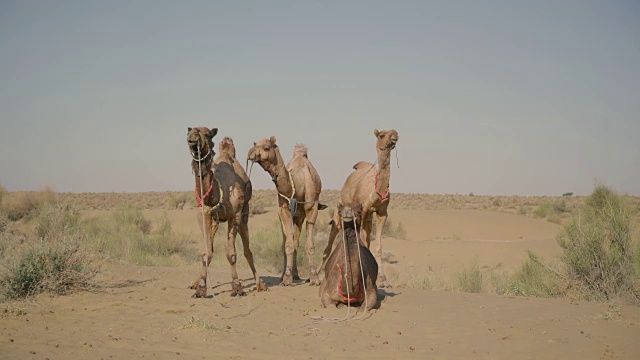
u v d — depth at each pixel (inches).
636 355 293.4
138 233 1058.7
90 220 1205.1
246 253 477.7
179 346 319.3
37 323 360.8
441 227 1499.8
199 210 443.2
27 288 434.0
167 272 586.6
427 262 975.6
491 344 325.4
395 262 975.6
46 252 450.0
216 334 341.1
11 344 315.9
